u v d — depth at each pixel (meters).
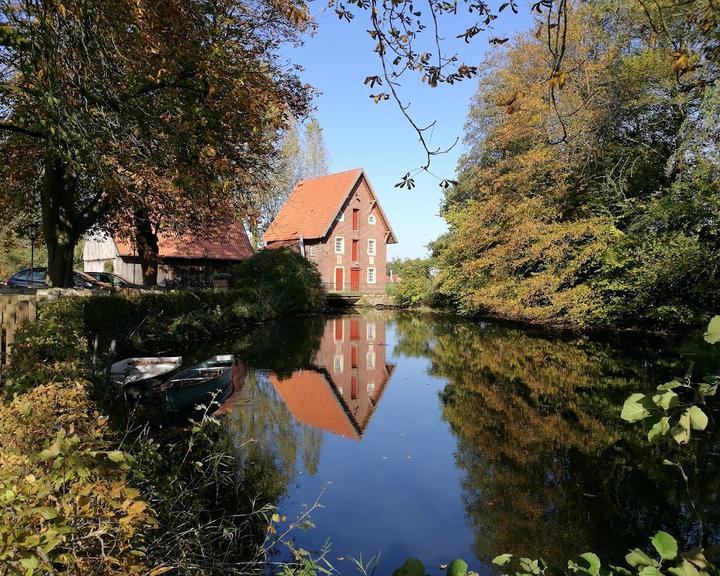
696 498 5.13
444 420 8.23
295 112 12.98
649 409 1.74
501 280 21.22
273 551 4.26
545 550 4.33
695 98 12.98
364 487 5.61
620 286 16.09
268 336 18.47
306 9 5.20
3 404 2.88
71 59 5.50
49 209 11.88
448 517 4.93
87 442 2.01
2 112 8.09
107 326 10.46
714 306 14.43
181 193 9.41
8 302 5.59
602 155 16.23
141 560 2.27
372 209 40.72
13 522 1.42
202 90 6.38
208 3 7.05
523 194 19.81
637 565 1.72
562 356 13.68
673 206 13.84
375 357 14.88
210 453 5.89
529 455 6.52
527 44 17.48
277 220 41.50
